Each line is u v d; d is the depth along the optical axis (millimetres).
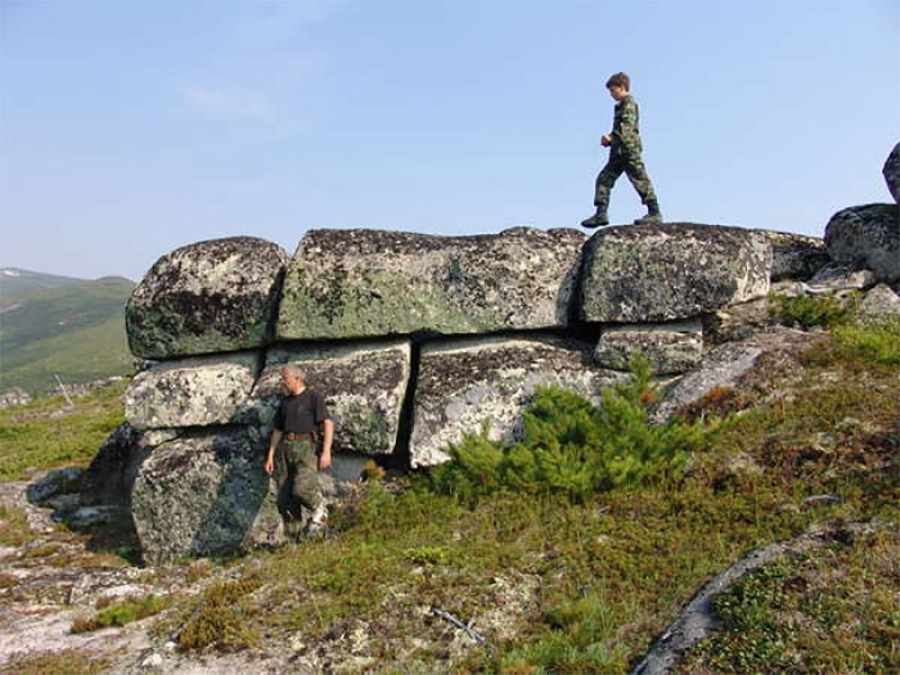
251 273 12250
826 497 8047
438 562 8188
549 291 11945
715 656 5926
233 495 11031
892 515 7336
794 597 6375
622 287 11594
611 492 9047
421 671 6582
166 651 7316
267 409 11086
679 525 8258
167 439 12078
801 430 9195
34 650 8023
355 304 11781
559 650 6602
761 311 12164
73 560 11734
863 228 13570
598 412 10391
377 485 10453
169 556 11180
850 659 5629
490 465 9773
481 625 7160
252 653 7098
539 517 8945
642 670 6113
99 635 8242
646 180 13516
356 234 12406
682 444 9469
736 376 10578
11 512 14414
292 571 8688
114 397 32250
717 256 11547
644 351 11320
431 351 12023
